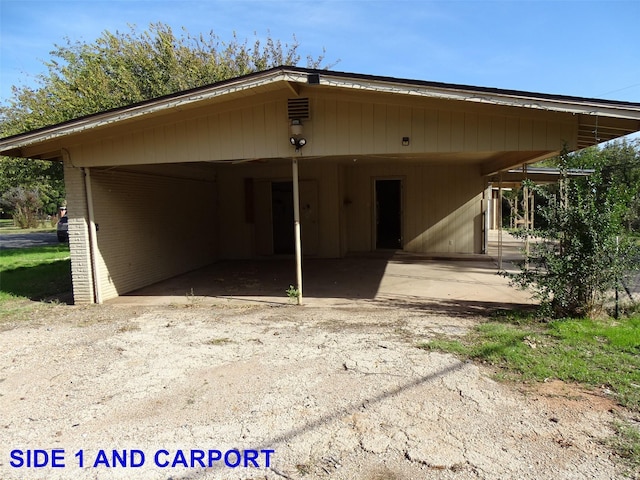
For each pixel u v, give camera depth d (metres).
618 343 4.12
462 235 11.53
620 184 5.16
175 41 16.86
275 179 11.43
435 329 4.87
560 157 5.31
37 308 6.66
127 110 5.67
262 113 6.17
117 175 7.50
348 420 2.84
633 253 4.83
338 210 11.30
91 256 6.90
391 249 12.12
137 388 3.47
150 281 8.46
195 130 6.36
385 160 9.70
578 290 5.07
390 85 5.07
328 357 4.03
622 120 5.10
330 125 6.00
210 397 3.26
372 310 5.98
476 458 2.38
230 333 4.97
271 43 20.16
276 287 7.92
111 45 16.08
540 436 2.59
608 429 2.64
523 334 4.52
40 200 33.50
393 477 2.24
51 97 14.57
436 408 2.97
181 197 9.77
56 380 3.69
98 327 5.44
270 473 2.31
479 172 11.30
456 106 5.59
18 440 2.73
